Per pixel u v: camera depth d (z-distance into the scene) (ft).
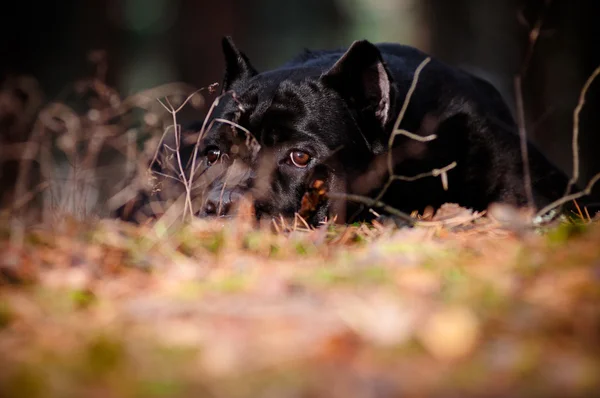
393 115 35.37
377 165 35.91
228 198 32.65
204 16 140.97
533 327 17.97
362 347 17.56
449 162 38.04
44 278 23.90
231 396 15.88
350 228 29.50
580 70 80.94
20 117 47.75
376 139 35.99
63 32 139.74
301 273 22.75
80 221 29.99
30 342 19.21
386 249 24.94
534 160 40.19
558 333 17.75
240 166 34.88
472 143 38.83
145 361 17.53
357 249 27.22
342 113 35.50
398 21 232.73
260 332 18.52
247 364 17.11
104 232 27.76
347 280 21.57
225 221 31.04
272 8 217.97
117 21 143.95
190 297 21.47
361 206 35.58
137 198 39.17
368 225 33.17
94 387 16.60
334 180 34.86
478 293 19.76
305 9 224.94
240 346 17.85
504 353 17.02
